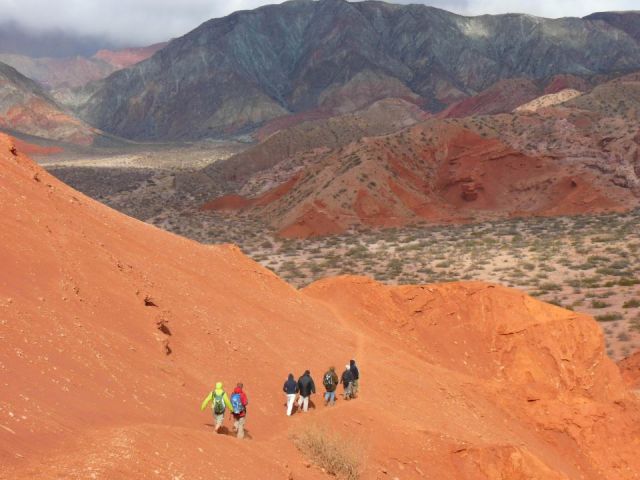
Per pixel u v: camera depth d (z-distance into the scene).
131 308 21.77
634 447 31.22
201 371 21.70
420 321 37.03
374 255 92.06
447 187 127.00
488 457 22.86
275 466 16.73
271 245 106.75
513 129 147.62
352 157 130.00
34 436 12.41
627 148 129.00
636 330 53.53
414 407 27.09
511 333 36.72
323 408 23.16
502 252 88.50
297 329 30.52
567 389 35.25
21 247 20.44
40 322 17.28
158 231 32.25
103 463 12.22
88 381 16.12
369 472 19.81
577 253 85.50
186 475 13.56
